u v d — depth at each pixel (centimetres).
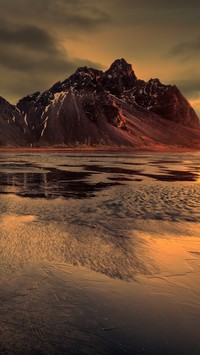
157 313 619
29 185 2509
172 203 1744
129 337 546
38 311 623
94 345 524
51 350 511
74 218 1375
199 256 927
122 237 1105
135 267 840
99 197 1936
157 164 5375
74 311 625
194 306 645
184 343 531
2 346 520
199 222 1323
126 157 8288
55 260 883
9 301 659
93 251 958
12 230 1175
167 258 909
